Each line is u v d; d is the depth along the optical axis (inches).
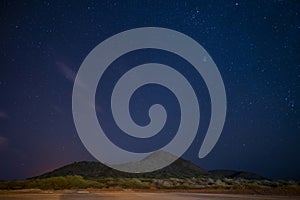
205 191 1457.9
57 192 1350.9
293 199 963.3
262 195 1159.0
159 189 1715.1
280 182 2224.4
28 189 1589.6
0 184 1740.9
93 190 1560.0
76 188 1695.4
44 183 1759.4
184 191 1477.6
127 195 1144.2
